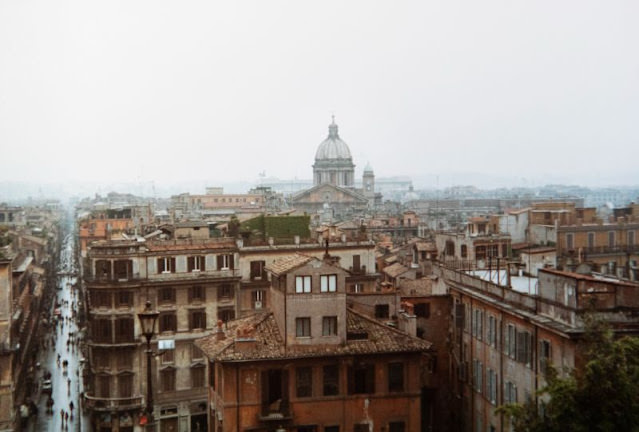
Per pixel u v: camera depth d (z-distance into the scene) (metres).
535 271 85.06
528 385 60.56
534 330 59.34
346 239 119.38
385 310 77.75
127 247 102.88
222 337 66.62
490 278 76.56
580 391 43.59
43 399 123.06
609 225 125.81
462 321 77.19
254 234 119.56
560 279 56.88
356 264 116.44
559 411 43.81
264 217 125.00
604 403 42.56
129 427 102.19
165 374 103.44
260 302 109.69
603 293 54.25
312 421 63.38
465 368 76.31
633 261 116.19
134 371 102.62
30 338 134.88
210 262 106.38
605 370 42.94
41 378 135.38
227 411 62.06
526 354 61.09
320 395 63.62
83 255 172.00
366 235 123.88
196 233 121.06
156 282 103.25
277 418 62.12
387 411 64.62
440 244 130.12
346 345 64.62
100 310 102.88
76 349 160.75
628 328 52.53
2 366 95.31
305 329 64.38
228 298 106.94
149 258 103.69
